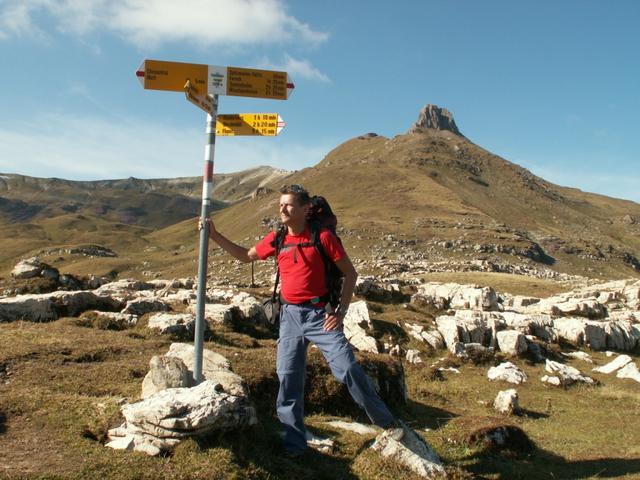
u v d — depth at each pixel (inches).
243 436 296.4
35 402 335.3
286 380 302.2
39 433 297.9
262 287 1545.3
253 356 518.3
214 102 317.1
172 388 311.9
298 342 297.6
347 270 289.4
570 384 881.5
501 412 653.3
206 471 260.1
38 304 689.6
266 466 281.6
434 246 5369.1
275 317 306.2
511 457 396.5
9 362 430.6
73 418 315.6
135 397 358.6
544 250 6501.0
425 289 1609.3
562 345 1219.9
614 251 7362.2
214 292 1070.4
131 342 552.4
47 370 418.9
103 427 304.0
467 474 309.4
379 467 297.3
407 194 7785.4
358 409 475.5
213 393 295.4
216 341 669.3
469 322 1090.7
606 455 449.7
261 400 429.4
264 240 307.7
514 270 3828.7
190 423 275.6
